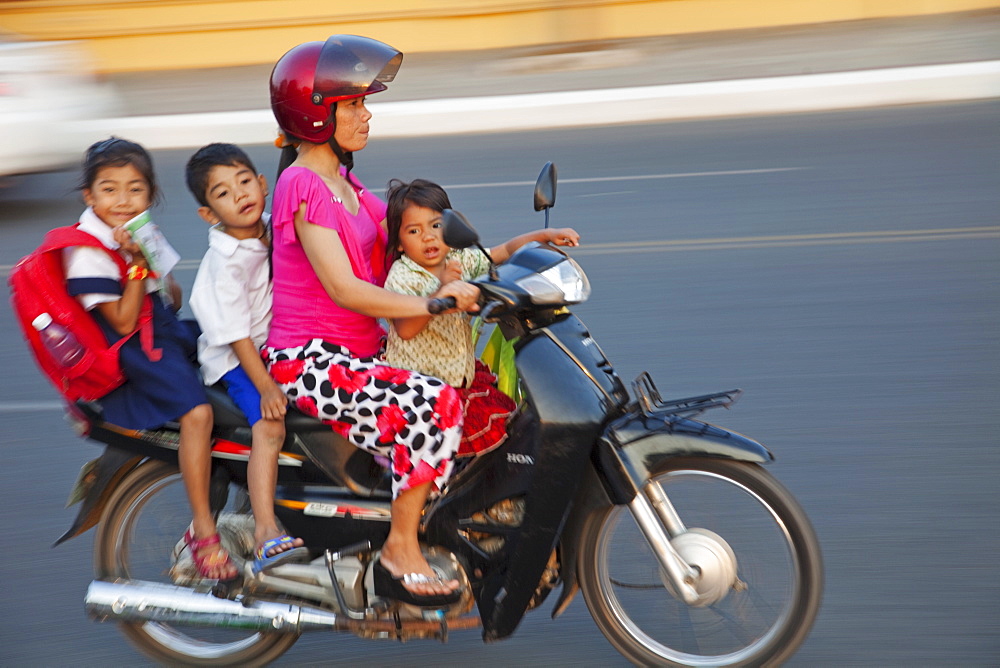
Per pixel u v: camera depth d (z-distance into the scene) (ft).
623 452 27.43
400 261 28.14
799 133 101.19
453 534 28.89
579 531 28.89
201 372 30.27
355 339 29.17
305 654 32.71
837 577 34.73
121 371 29.01
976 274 62.03
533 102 115.55
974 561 35.17
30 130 89.66
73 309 28.22
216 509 30.42
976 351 51.98
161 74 173.47
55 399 53.57
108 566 31.60
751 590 28.84
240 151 28.76
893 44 149.38
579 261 68.33
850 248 67.97
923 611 32.71
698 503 28.89
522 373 27.81
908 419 45.44
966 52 138.41
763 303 59.67
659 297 61.36
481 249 26.22
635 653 29.63
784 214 76.28
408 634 29.30
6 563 38.81
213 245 28.89
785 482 40.86
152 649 31.94
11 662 33.04
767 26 173.47
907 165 87.10
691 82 129.59
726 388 49.34
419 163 97.81
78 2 177.78
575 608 34.27
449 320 28.53
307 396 28.66
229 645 31.89
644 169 91.71
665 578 28.55
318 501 29.43
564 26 172.55
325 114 27.99
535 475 27.73
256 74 167.02
